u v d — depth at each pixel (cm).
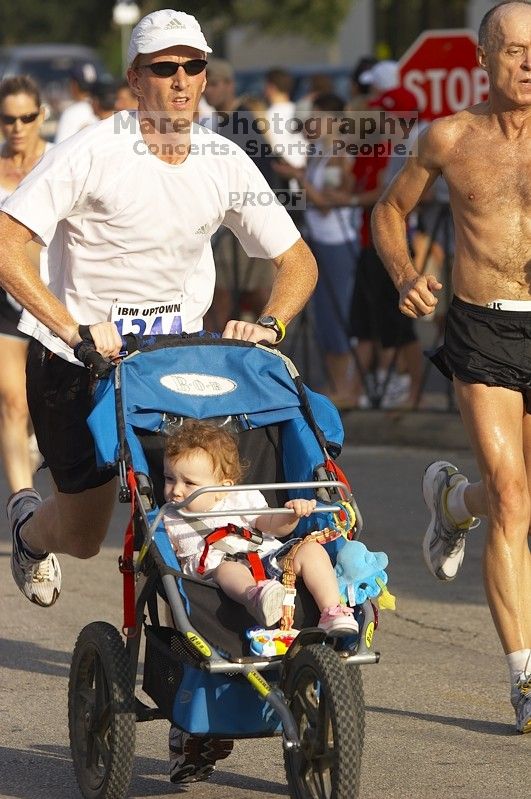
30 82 2800
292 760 1486
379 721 1889
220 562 1555
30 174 1758
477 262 1919
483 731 1847
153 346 1709
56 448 1842
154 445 1694
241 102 3972
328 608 1480
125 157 1734
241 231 1869
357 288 3884
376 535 2919
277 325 1784
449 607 2438
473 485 2067
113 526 3052
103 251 1778
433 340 4859
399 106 3694
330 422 1727
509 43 1859
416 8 9544
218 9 8756
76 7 12450
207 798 1641
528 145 1906
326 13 12306
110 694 1541
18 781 1711
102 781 1575
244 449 1727
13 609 2464
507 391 1916
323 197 3869
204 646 1435
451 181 1941
